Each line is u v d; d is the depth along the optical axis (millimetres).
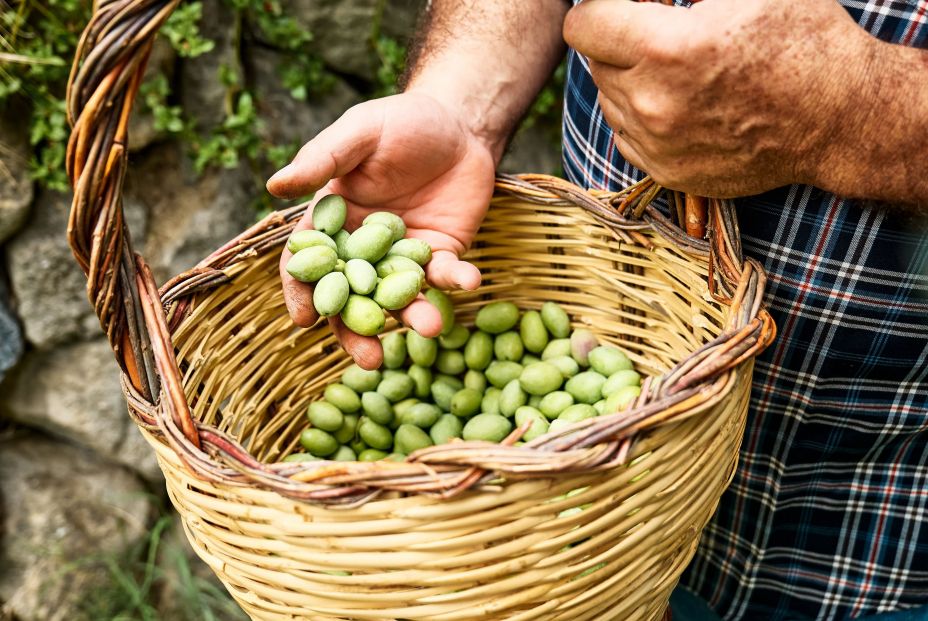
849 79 652
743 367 731
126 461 1650
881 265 821
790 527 1051
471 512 642
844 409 932
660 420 655
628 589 731
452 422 1033
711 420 713
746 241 875
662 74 681
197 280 892
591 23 696
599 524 671
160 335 726
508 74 1008
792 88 658
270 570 704
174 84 1574
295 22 1683
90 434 1606
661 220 909
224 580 768
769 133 692
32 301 1502
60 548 1553
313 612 705
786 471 998
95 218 677
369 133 868
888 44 677
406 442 1012
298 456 1016
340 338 889
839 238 822
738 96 671
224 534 707
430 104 915
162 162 1574
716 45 648
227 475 667
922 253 802
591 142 1013
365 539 648
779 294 881
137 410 739
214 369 933
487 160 965
